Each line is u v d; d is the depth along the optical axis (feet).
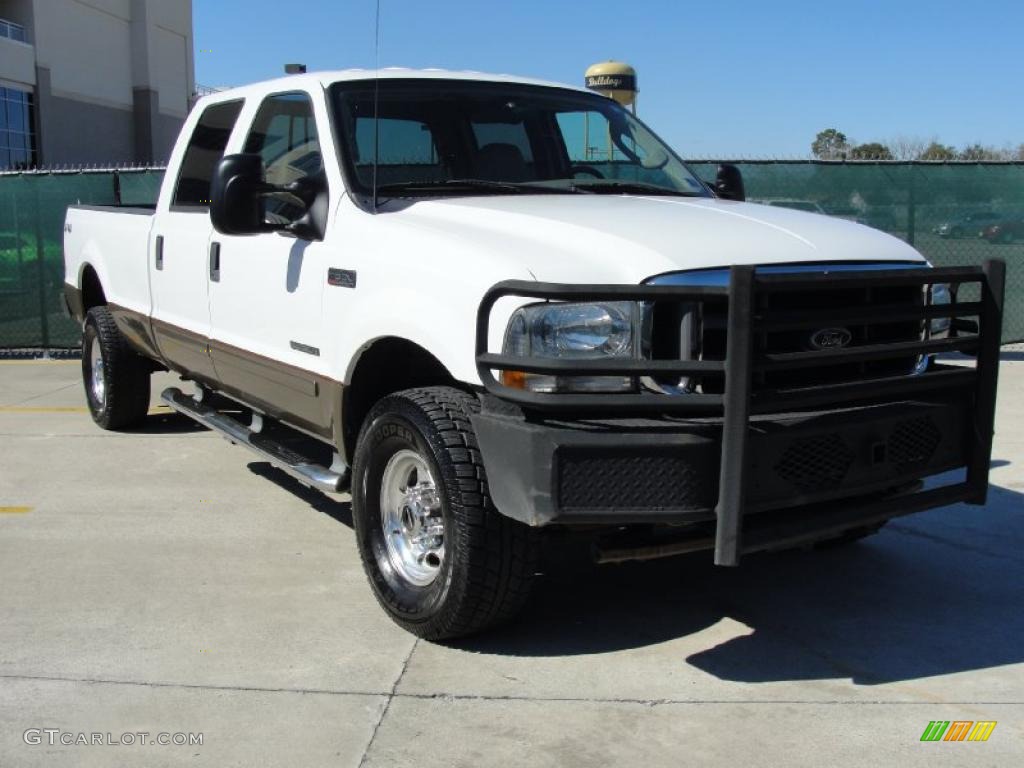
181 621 13.91
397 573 13.66
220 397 22.00
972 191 34.17
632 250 11.79
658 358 11.43
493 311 11.61
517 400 11.07
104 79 155.63
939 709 11.59
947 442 12.71
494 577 12.23
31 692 11.91
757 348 11.16
